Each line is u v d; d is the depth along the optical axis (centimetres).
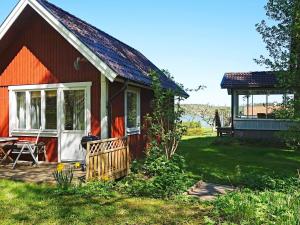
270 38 1087
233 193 808
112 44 1557
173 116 1266
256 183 998
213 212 709
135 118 1465
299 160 1547
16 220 663
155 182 908
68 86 1278
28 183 934
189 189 941
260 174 1180
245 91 2442
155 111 1288
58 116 1297
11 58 1384
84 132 1259
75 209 729
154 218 682
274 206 693
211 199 848
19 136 1362
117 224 646
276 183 988
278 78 1075
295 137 1046
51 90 1318
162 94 1285
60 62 1298
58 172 928
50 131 1309
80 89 1270
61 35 1241
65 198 809
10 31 1304
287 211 658
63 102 1293
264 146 2097
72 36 1149
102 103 1210
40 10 1195
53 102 1316
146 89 1593
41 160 1321
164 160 1120
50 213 704
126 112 1370
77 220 666
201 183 1058
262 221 638
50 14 1180
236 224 626
